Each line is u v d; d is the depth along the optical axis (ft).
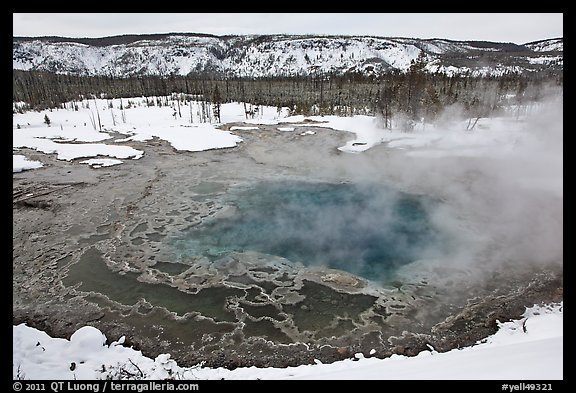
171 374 32.65
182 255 55.21
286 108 195.21
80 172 93.56
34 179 87.97
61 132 139.33
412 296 45.37
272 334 39.88
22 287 47.65
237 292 46.73
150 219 67.15
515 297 44.39
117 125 156.76
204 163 101.40
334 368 33.45
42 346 35.04
